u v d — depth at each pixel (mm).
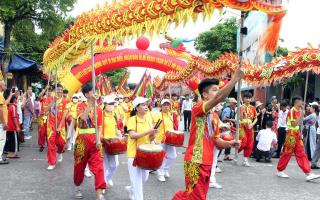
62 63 6539
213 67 10859
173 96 16672
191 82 16297
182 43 17688
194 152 4363
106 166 7160
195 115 4410
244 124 10219
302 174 9352
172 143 8031
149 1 4234
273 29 4137
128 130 5938
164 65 16891
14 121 10250
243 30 4195
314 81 17703
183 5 3883
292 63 7465
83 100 6617
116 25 4738
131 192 6445
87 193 6883
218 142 4582
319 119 10336
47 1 17859
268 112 12703
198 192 4305
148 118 6301
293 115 8562
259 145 11062
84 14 5520
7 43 17688
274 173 9383
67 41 6055
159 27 4141
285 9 3873
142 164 5527
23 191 6949
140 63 16797
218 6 3717
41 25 18859
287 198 6996
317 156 10250
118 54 16562
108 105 7742
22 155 10852
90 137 6086
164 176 8469
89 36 5332
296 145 8586
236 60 9727
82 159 6152
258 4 3750
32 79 27172
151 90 17219
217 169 9344
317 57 7059
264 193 7324
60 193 6855
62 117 9227
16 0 16094
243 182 8273
